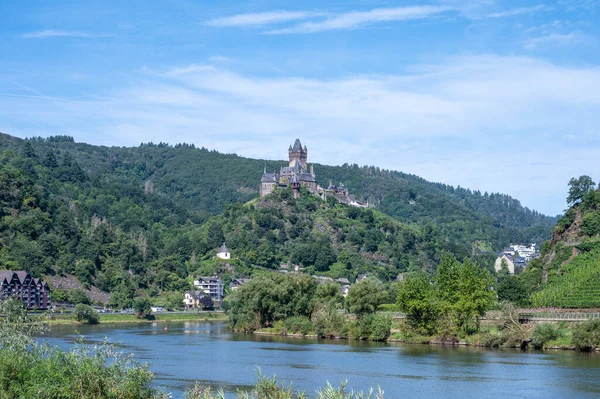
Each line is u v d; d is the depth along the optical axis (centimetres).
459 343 19938
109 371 8694
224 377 14012
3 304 9969
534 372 14388
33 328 10038
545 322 19325
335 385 13000
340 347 19412
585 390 12512
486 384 13150
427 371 14638
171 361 16338
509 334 18825
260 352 18188
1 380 8419
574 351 17650
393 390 12638
